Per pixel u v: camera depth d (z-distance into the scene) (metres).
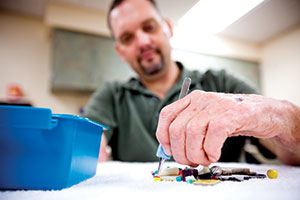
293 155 0.42
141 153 0.74
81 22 1.85
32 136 0.24
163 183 0.25
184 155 0.30
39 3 1.87
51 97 2.04
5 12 2.04
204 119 0.29
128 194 0.20
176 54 0.81
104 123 0.82
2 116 0.23
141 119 0.83
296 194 0.17
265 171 0.35
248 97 0.35
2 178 0.24
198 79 0.77
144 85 0.95
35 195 0.21
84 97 2.11
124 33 0.83
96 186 0.25
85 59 1.87
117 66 1.94
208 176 0.27
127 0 0.82
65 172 0.24
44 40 2.13
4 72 1.99
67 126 0.24
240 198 0.17
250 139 0.57
